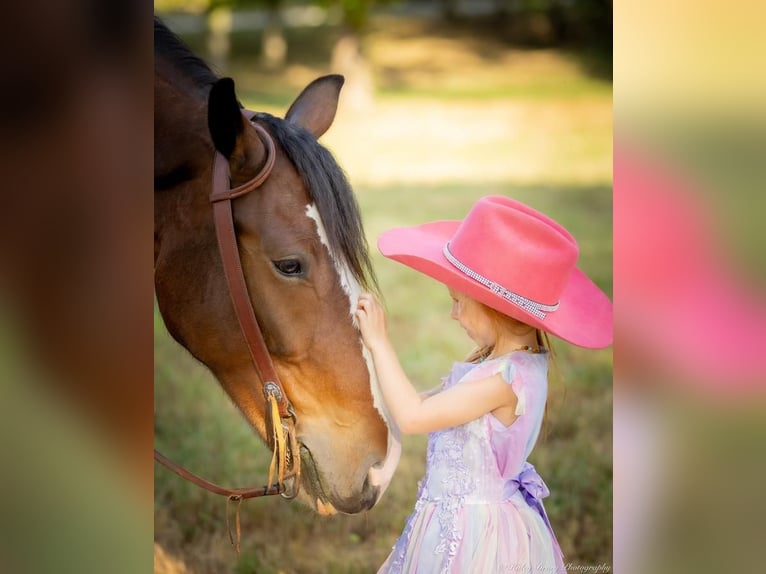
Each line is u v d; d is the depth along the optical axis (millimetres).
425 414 1893
